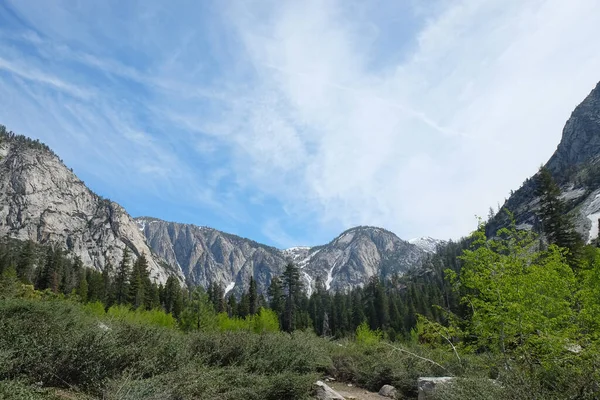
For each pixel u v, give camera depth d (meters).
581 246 30.06
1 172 165.12
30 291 14.18
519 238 10.45
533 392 4.78
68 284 70.25
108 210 195.88
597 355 5.29
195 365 6.68
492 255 9.89
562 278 9.22
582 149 143.50
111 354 5.65
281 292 70.25
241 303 72.50
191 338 8.88
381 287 83.88
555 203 32.03
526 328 7.87
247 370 7.93
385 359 11.09
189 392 5.24
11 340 5.33
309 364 9.25
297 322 65.50
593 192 95.69
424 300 75.75
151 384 4.90
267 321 31.27
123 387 4.70
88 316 8.67
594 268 9.30
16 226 150.50
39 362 4.97
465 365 9.49
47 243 152.12
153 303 64.19
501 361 7.79
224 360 8.39
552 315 8.65
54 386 5.04
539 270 9.10
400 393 9.83
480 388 5.60
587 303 8.48
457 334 10.02
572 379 4.95
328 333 67.38
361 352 12.43
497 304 9.02
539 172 34.31
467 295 9.89
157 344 6.99
